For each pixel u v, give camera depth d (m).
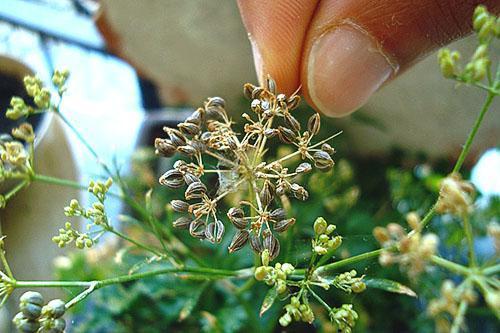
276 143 0.16
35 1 0.22
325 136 0.18
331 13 0.09
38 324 0.07
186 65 0.21
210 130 0.08
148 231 0.11
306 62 0.09
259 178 0.08
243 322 0.12
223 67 0.20
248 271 0.09
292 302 0.07
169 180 0.08
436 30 0.09
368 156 0.20
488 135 0.18
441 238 0.14
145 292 0.13
